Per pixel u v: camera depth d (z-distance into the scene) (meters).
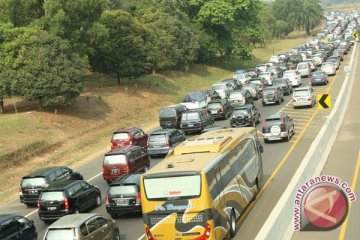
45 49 50.16
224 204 21.83
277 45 169.12
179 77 84.75
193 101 56.94
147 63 68.56
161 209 20.56
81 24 59.62
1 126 45.38
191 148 23.42
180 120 51.66
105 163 33.47
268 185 29.28
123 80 73.00
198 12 98.75
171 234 20.47
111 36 65.62
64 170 33.38
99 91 64.25
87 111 55.44
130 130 42.75
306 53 105.50
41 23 55.72
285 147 39.44
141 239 22.80
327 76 76.81
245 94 60.09
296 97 57.22
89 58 66.31
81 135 50.12
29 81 49.09
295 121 50.19
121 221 26.14
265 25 175.25
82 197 27.89
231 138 25.34
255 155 28.05
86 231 20.33
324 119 49.78
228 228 21.80
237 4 100.31
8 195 35.91
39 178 31.44
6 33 50.69
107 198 26.30
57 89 49.94
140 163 34.91
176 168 20.86
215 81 91.38
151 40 74.69
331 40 155.75
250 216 24.30
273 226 17.84
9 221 22.64
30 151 43.31
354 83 74.06
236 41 103.75
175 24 85.12
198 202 20.19
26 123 47.44
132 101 63.59
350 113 51.62
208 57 99.38
